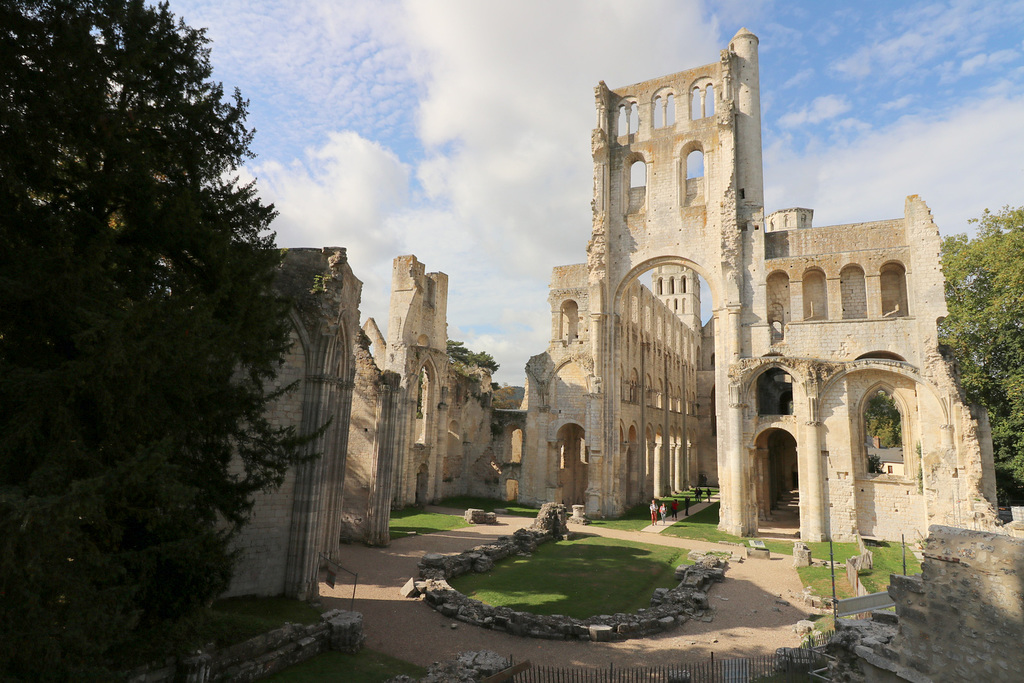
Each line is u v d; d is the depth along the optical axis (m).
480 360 81.19
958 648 9.59
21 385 8.77
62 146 10.86
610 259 46.38
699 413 76.31
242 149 14.80
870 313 35.53
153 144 12.63
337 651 14.98
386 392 30.02
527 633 17.03
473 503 48.78
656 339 60.12
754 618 19.36
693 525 39.91
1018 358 37.25
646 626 17.58
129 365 9.56
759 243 39.25
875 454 68.56
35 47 9.98
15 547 7.89
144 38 11.83
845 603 16.39
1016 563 8.91
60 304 9.55
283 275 19.64
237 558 13.05
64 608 8.61
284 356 18.59
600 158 47.03
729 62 41.75
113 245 10.54
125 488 9.10
